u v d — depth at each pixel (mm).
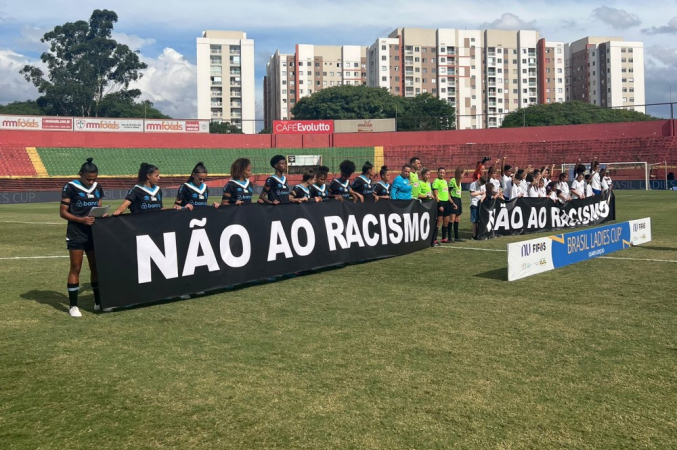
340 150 51281
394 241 9992
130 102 78875
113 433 3197
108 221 6020
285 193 8719
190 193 7555
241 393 3744
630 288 6953
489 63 111938
